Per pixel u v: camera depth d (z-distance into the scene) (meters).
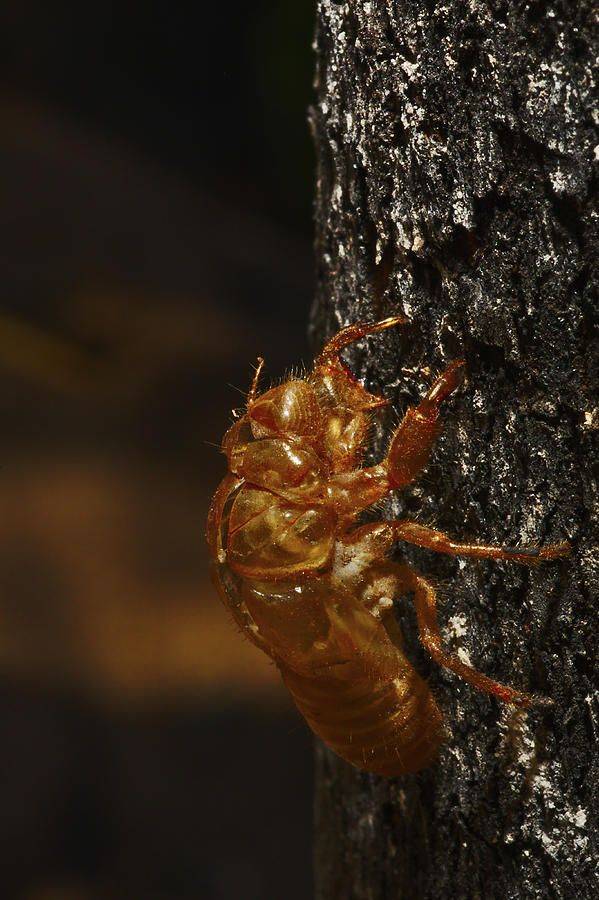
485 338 0.26
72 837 0.49
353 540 0.26
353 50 0.26
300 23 1.04
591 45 0.25
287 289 1.01
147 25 1.17
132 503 0.71
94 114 1.18
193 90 1.18
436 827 0.27
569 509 0.26
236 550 0.26
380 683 0.26
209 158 1.16
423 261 0.26
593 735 0.26
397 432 0.26
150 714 0.57
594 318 0.25
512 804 0.26
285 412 0.26
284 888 0.47
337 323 0.27
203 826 0.51
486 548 0.26
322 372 0.27
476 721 0.26
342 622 0.26
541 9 0.25
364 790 0.28
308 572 0.26
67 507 0.70
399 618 0.27
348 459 0.27
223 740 0.56
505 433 0.26
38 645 0.59
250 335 0.92
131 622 0.61
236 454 0.27
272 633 0.26
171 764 0.53
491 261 0.26
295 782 0.53
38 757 0.53
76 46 1.17
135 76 1.18
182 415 0.80
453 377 0.26
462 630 0.26
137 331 0.90
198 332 0.91
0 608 0.62
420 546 0.26
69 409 0.81
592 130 0.25
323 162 0.27
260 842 0.50
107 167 1.11
